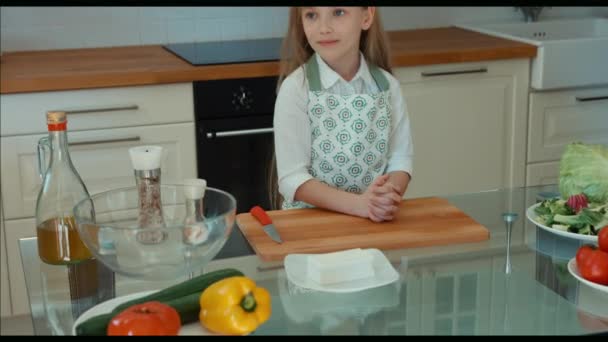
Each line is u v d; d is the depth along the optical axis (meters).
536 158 3.45
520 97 3.34
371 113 2.07
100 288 1.34
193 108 2.99
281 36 3.70
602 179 1.67
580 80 3.34
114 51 3.40
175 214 1.52
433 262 1.46
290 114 2.04
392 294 1.32
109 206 1.49
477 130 3.33
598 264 1.33
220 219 1.35
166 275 1.35
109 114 2.91
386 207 1.67
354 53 2.12
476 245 1.55
